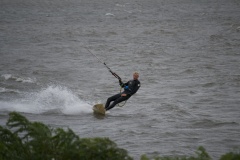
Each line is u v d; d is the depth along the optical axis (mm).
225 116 64688
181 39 176375
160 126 57625
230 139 51656
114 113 65812
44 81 93250
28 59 125188
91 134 52062
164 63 121000
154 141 49875
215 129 56594
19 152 24141
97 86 90562
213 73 105188
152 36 188375
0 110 64500
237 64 117938
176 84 92625
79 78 99250
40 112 64875
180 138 51656
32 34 191875
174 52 142000
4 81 90062
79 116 63031
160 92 84375
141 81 96500
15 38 177250
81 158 23328
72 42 169375
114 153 23625
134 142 49188
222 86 90125
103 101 76125
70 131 24578
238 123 59906
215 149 47531
